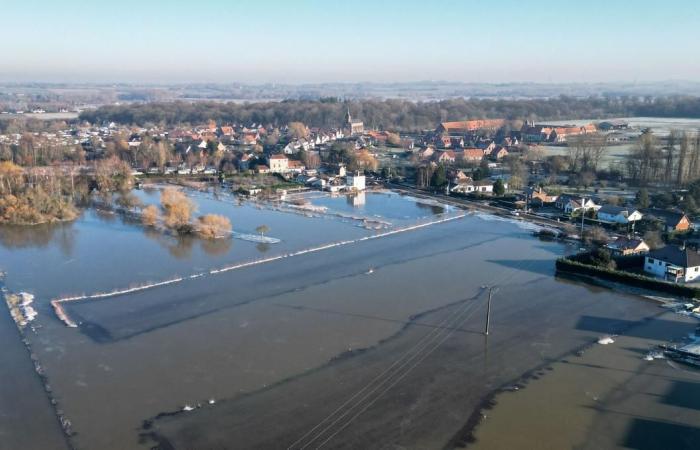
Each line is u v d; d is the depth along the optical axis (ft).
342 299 288.51
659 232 400.06
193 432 176.86
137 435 174.91
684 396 200.03
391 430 180.04
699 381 210.18
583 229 415.23
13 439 172.24
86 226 439.63
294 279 318.04
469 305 282.56
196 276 320.29
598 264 330.34
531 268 342.85
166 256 360.28
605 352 232.73
